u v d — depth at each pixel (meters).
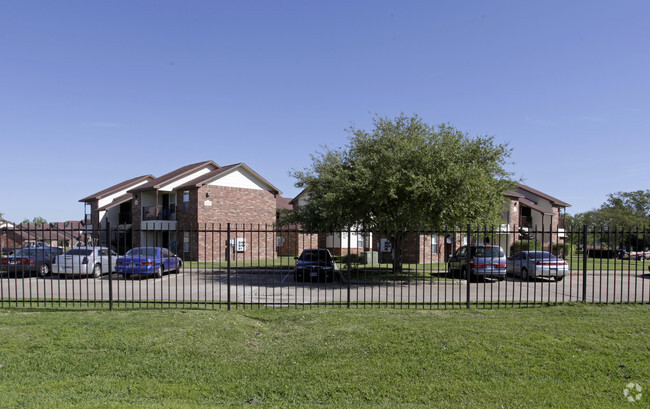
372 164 16.83
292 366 5.92
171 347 6.60
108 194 39.69
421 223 15.50
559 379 5.46
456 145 16.52
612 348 6.50
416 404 4.83
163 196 34.91
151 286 15.99
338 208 17.14
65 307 9.62
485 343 6.68
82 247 19.80
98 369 5.80
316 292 13.71
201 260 30.20
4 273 20.38
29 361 6.00
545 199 42.00
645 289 15.42
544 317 8.42
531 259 18.80
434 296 12.77
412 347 6.53
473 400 4.91
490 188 16.17
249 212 33.47
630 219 47.75
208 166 34.72
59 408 4.58
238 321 8.13
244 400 4.95
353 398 4.99
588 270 22.64
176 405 4.71
